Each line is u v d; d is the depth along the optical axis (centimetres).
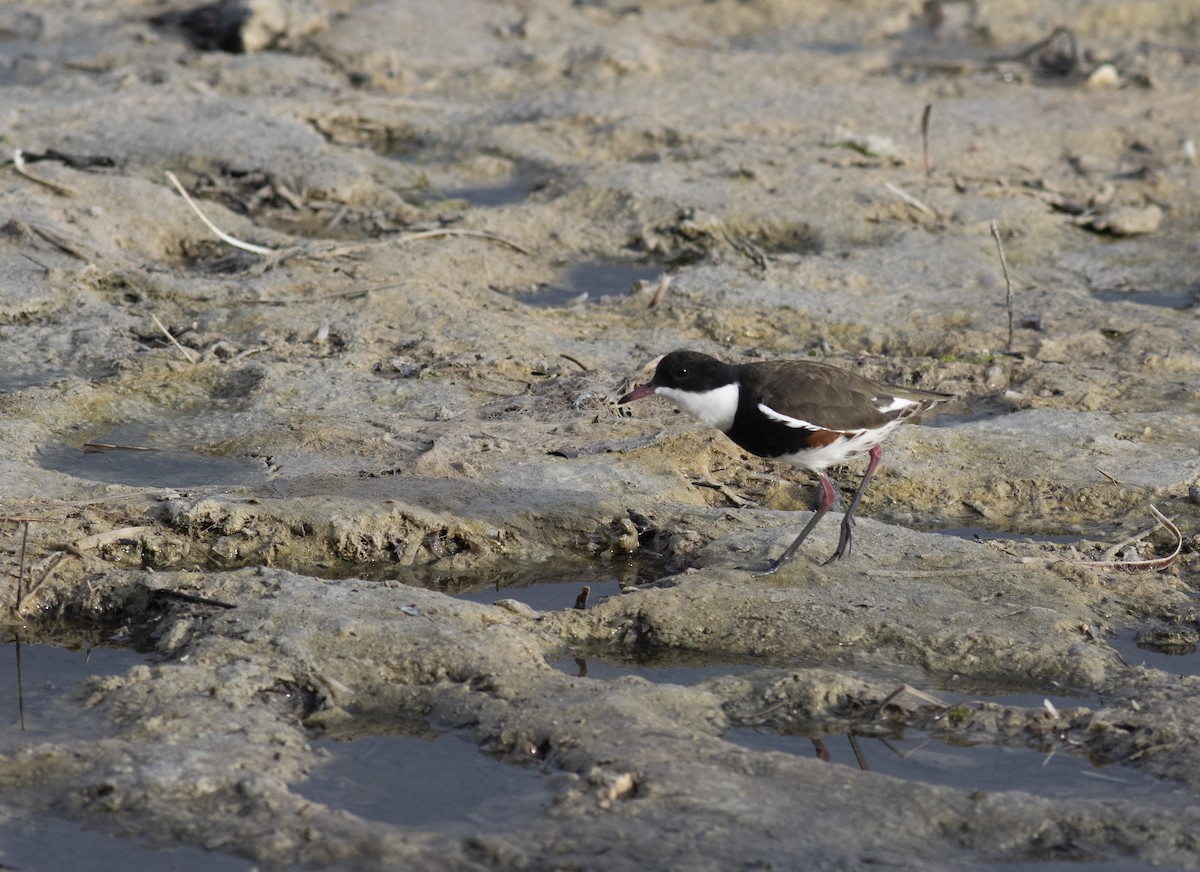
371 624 991
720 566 1129
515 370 1497
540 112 2328
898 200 1983
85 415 1359
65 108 2153
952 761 881
